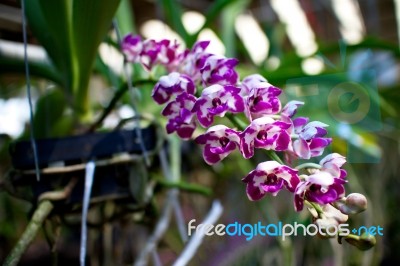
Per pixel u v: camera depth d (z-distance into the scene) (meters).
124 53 0.34
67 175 0.36
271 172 0.24
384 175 0.79
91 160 0.35
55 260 0.36
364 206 0.23
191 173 0.71
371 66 0.72
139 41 0.33
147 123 0.46
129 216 0.43
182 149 0.62
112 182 0.37
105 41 0.50
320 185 0.24
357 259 0.56
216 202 0.43
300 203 0.23
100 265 0.48
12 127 0.66
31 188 0.35
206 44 0.30
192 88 0.27
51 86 0.53
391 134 0.72
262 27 0.81
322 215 0.23
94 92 0.72
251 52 0.79
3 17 0.54
